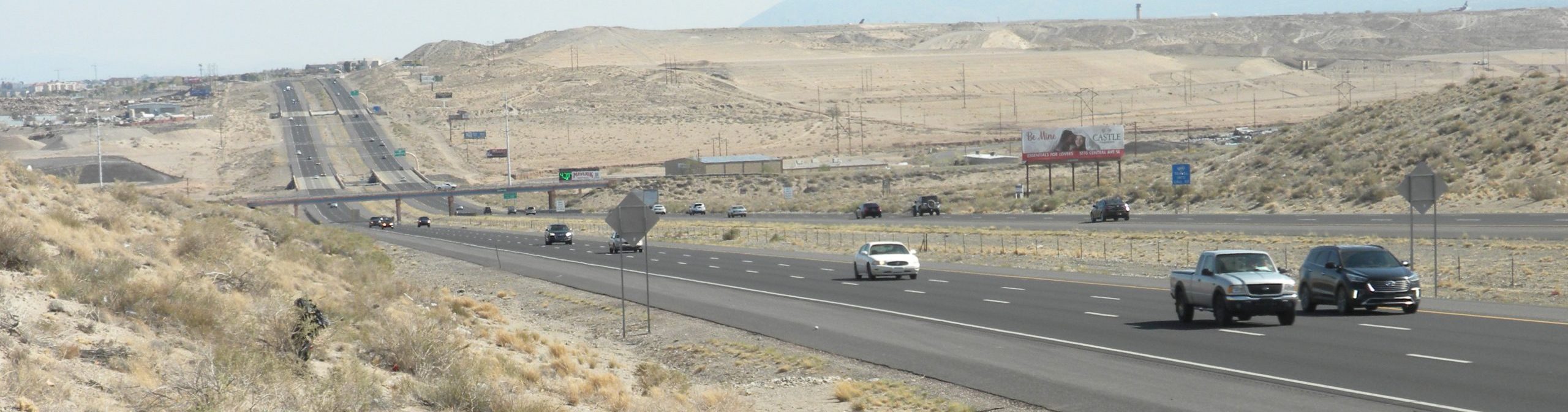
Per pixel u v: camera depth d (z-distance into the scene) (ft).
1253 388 76.13
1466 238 201.26
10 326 61.57
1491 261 172.24
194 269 113.29
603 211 640.58
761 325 125.08
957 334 110.93
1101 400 74.74
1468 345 92.12
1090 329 111.04
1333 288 120.26
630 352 112.98
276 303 81.56
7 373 53.42
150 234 141.49
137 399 54.85
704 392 82.23
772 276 192.75
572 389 78.13
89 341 64.34
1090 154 441.68
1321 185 340.80
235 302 89.97
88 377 56.90
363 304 108.99
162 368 62.54
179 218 183.52
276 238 201.77
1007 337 107.24
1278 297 107.34
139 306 76.33
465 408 67.97
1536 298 131.54
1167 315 121.29
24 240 84.79
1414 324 106.93
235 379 56.85
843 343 108.78
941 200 504.02
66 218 122.52
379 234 429.79
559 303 160.45
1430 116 373.20
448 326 103.14
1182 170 339.16
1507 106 350.43
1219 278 109.29
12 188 134.21
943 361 94.84
